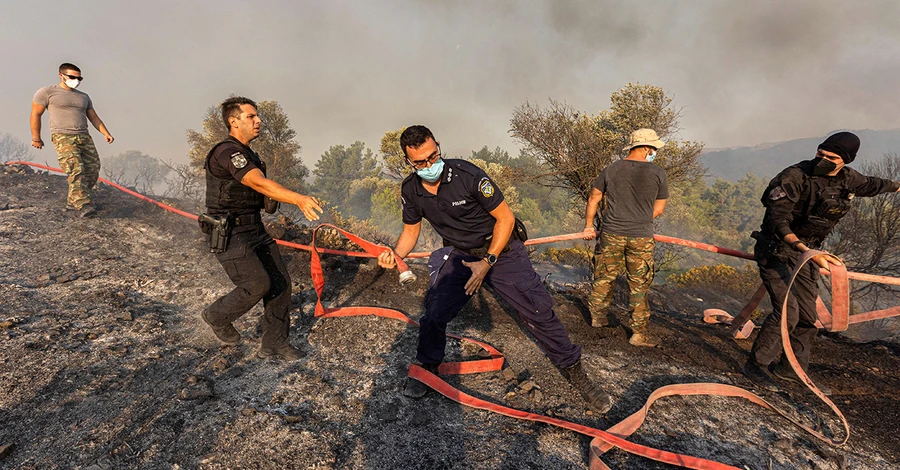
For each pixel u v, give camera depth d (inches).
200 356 117.8
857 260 455.8
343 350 126.1
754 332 169.0
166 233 229.8
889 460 94.7
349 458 81.0
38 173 315.3
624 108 409.4
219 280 176.1
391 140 925.2
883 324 426.9
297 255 207.6
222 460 77.7
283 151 884.0
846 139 106.5
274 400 97.7
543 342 100.6
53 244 192.1
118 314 136.0
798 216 118.6
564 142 354.6
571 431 93.4
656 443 92.7
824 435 101.4
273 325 115.6
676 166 372.5
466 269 100.0
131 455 77.2
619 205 141.6
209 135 843.4
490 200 89.3
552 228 1770.4
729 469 81.0
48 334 117.2
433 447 85.4
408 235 106.3
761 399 110.7
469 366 117.6
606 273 150.9
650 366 131.7
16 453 76.2
